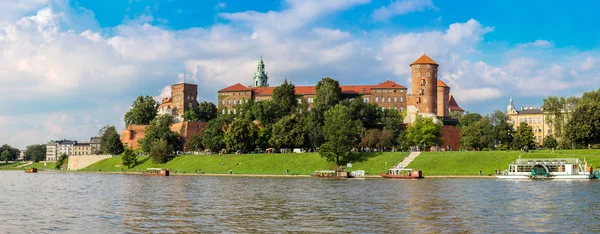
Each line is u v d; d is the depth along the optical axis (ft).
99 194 323.98
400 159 510.58
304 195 301.63
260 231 186.50
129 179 492.54
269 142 620.90
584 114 487.61
